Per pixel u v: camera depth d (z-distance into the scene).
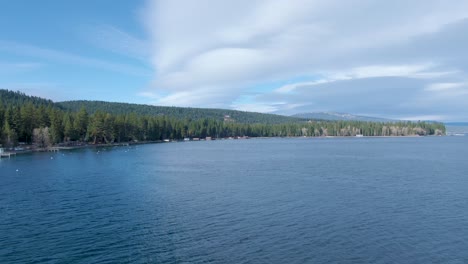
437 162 121.31
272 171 100.50
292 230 46.31
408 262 37.12
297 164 118.12
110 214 54.34
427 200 61.47
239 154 163.50
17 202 62.44
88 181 84.25
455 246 40.91
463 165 112.12
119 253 39.81
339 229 46.56
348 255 38.78
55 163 123.88
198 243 42.38
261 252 39.66
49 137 186.38
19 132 181.50
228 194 67.81
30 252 40.19
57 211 56.19
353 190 70.50
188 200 63.03
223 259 38.09
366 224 48.50
